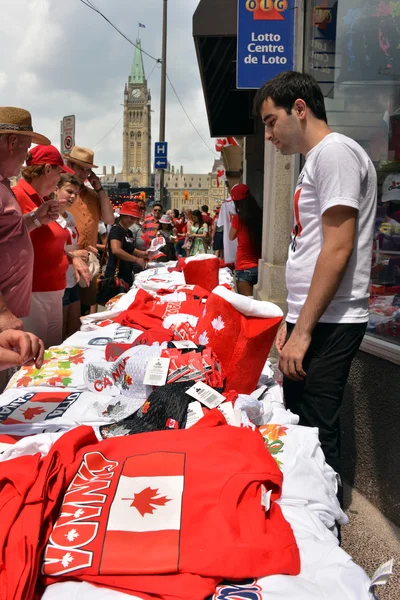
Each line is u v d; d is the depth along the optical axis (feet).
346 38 12.21
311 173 7.46
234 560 4.04
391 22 10.64
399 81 10.58
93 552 4.13
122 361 7.66
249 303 7.76
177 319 10.34
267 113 7.71
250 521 4.48
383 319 10.66
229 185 61.21
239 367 7.66
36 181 12.26
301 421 8.15
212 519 4.37
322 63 13.41
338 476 6.28
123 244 22.80
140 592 3.96
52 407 7.52
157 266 24.53
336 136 7.24
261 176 37.58
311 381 7.85
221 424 6.03
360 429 10.87
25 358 5.78
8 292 8.96
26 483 4.49
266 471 4.91
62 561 4.08
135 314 11.63
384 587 8.25
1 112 8.45
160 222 42.50
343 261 7.06
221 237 50.83
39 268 12.80
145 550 4.14
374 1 11.11
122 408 7.20
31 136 8.67
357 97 11.89
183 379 7.07
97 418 7.08
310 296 7.25
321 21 13.50
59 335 13.87
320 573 4.22
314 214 7.57
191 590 3.89
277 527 4.62
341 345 7.66
